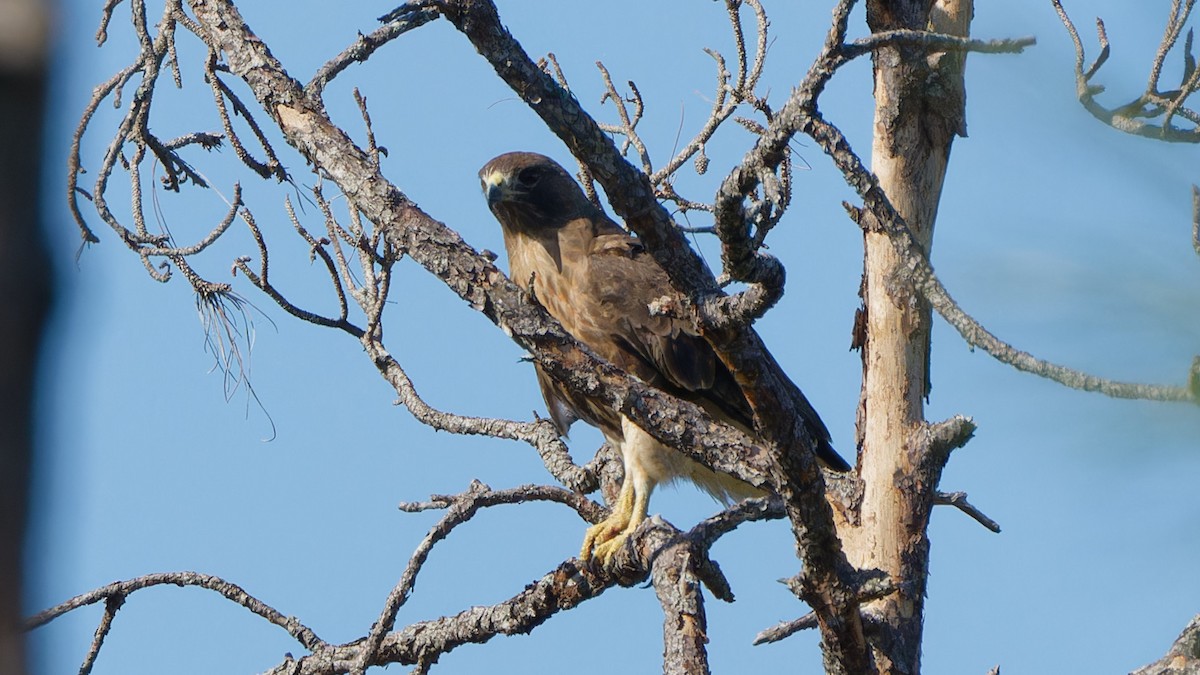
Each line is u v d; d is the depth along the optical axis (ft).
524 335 27.48
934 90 31.07
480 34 23.90
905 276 21.76
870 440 32.55
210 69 30.42
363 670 29.37
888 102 31.42
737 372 24.29
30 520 7.63
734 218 21.76
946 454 32.09
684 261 24.22
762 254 22.62
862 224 31.91
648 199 24.03
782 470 25.16
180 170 35.32
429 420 38.78
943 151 31.58
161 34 29.76
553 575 33.91
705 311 23.80
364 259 38.58
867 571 26.43
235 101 30.86
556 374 27.84
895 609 31.63
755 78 35.06
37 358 7.68
